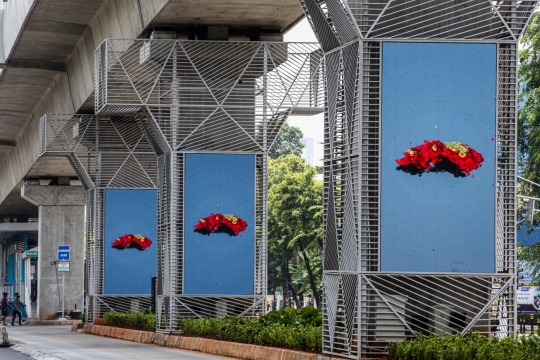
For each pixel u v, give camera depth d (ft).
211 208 112.06
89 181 159.02
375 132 68.85
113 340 125.29
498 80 70.08
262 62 115.85
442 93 69.15
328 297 71.87
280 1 104.42
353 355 68.03
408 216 68.49
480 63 69.67
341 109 71.26
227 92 114.62
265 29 116.78
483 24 71.05
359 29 68.49
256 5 105.91
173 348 104.22
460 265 68.85
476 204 69.10
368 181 69.26
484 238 69.10
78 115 157.48
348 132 69.67
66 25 141.28
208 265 111.65
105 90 111.45
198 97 113.91
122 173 159.02
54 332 158.51
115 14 124.77
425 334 69.05
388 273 67.87
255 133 114.73
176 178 111.86
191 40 112.98
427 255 68.49
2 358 88.69
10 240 336.08
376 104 69.05
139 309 158.40
